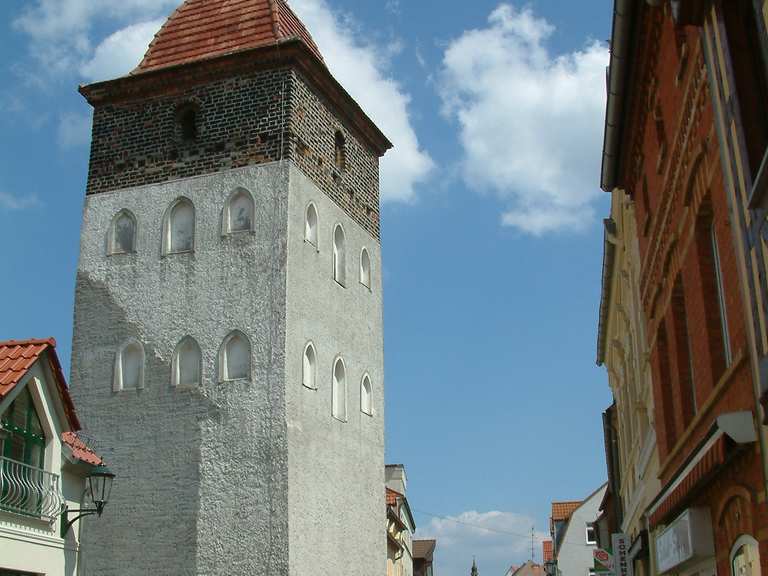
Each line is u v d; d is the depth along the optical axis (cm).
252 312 2866
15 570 1630
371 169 3656
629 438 2925
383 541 3244
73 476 1841
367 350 3353
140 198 3131
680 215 1441
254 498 2694
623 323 2828
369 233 3534
